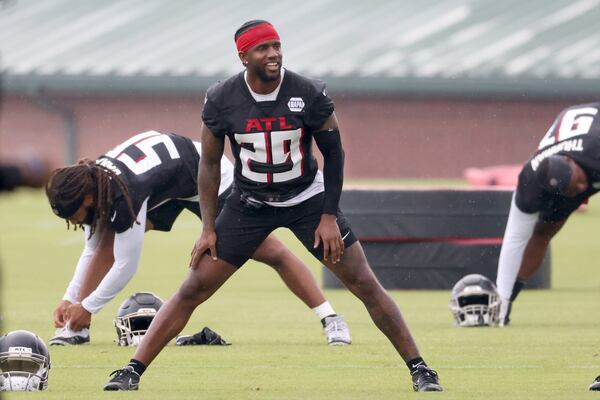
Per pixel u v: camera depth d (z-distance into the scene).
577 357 28.27
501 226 45.56
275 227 21.88
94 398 21.91
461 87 115.38
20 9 135.12
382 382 24.36
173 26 129.00
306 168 21.58
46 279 50.34
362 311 39.66
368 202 45.81
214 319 37.28
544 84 114.25
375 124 119.12
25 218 83.00
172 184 29.59
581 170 31.80
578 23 121.62
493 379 24.75
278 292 46.59
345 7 129.88
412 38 122.69
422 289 45.97
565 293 45.31
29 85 119.50
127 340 30.05
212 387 23.69
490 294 34.53
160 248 65.69
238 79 21.05
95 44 125.50
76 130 121.56
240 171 21.59
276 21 128.62
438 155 118.44
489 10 125.75
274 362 27.50
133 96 121.75
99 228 29.45
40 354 23.02
